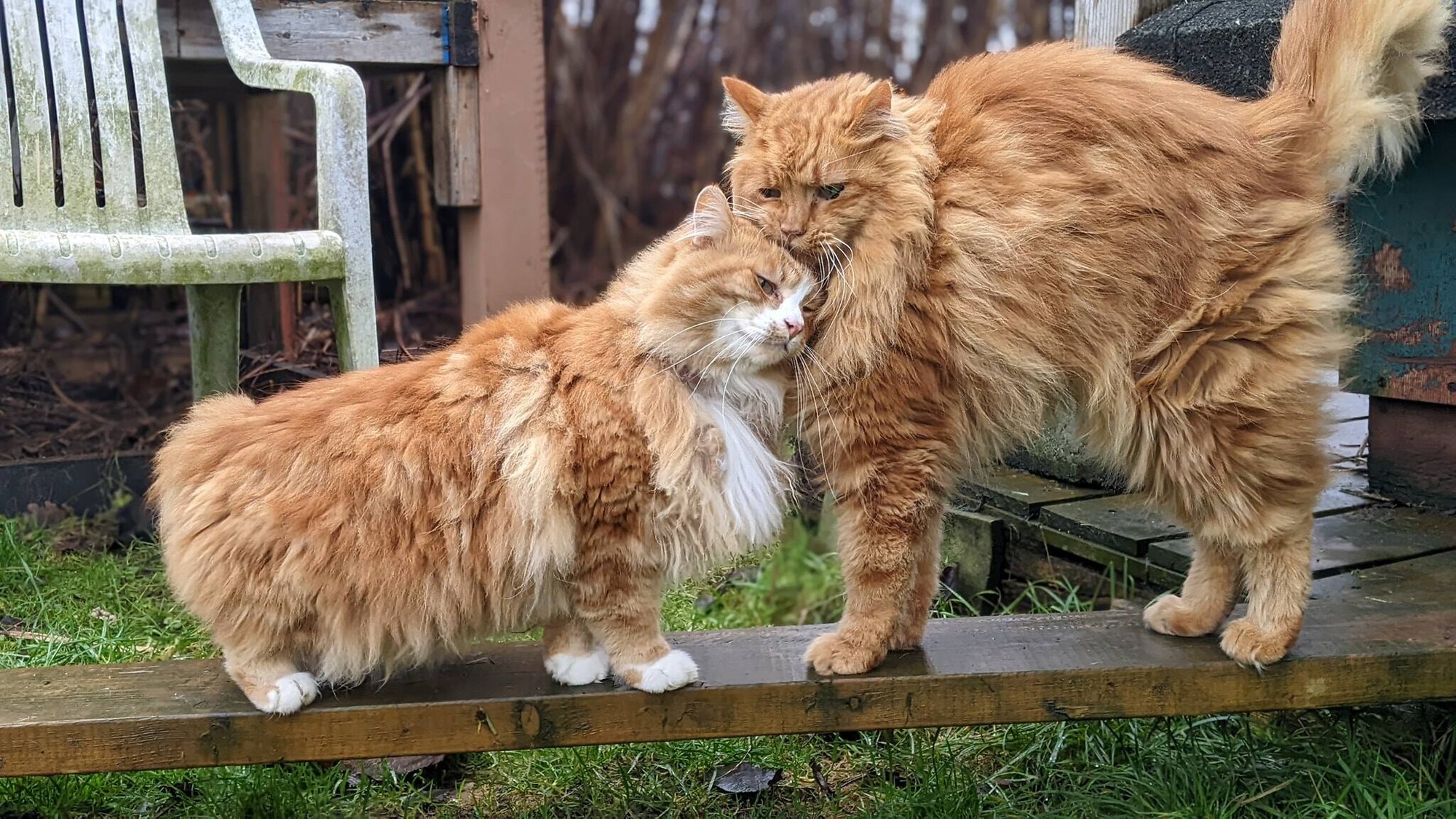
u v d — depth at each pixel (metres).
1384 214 3.20
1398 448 3.33
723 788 2.63
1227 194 2.25
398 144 5.63
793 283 2.25
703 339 2.19
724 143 7.87
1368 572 2.83
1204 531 2.40
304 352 4.39
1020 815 2.43
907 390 2.23
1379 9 2.28
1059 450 3.63
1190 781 2.48
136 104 3.75
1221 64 2.99
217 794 2.49
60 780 2.48
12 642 3.02
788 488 2.37
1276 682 2.35
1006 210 2.20
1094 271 2.20
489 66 4.33
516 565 2.13
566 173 7.66
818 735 2.84
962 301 2.20
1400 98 2.43
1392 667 2.36
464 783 2.68
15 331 5.26
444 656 2.42
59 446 4.32
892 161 2.25
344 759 2.20
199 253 3.13
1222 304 2.24
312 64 3.38
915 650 2.44
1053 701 2.33
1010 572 3.58
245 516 2.08
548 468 2.09
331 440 2.12
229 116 5.10
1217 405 2.25
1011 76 2.34
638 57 7.86
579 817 2.57
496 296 4.49
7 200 3.41
